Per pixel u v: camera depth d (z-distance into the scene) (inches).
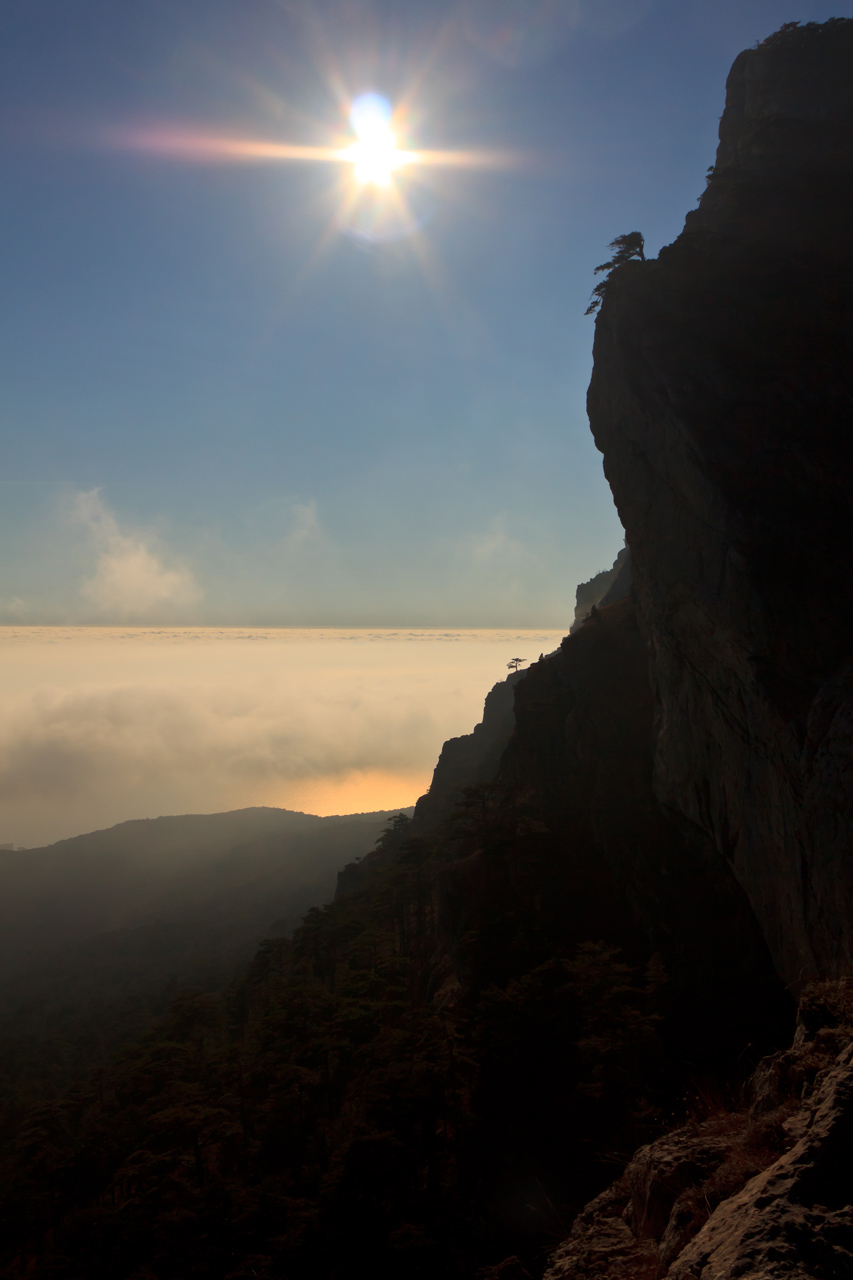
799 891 1266.0
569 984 1934.1
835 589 1317.7
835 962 1117.1
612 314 2166.6
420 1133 1899.6
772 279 1887.3
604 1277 270.7
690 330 1843.0
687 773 1977.1
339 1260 1581.0
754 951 1904.5
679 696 1968.5
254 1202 1831.9
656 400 1833.2
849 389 1551.4
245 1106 2385.6
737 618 1423.5
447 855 3371.1
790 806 1285.7
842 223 1996.8
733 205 2164.1
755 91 2893.7
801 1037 337.1
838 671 1229.7
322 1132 2154.3
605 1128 1592.0
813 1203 189.8
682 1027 1801.2
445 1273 1502.2
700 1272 188.1
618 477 2245.3
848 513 1400.1
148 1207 1963.6
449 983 2600.9
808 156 2304.4
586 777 2765.7
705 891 2106.3
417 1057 1921.8
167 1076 2832.2
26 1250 2361.0
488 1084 1846.7
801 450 1505.9
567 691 3149.6
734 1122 313.4
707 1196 247.3
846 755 1113.4
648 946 2121.1
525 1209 1560.0
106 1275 1835.6
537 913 2386.8
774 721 1300.4
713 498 1523.1
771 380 1648.6
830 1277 164.7
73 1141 2630.4
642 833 2343.8
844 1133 205.9
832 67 2706.7
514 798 2997.0
